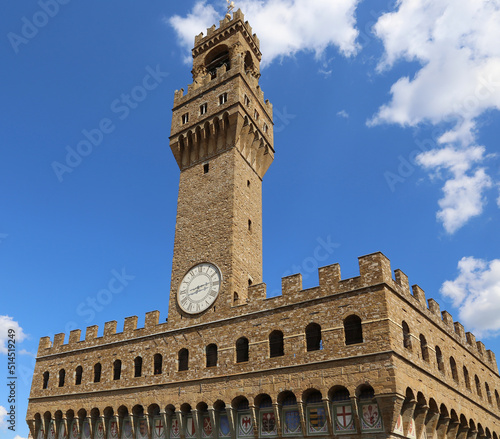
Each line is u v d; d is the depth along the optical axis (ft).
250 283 190.49
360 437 128.57
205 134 219.00
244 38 256.93
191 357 168.25
